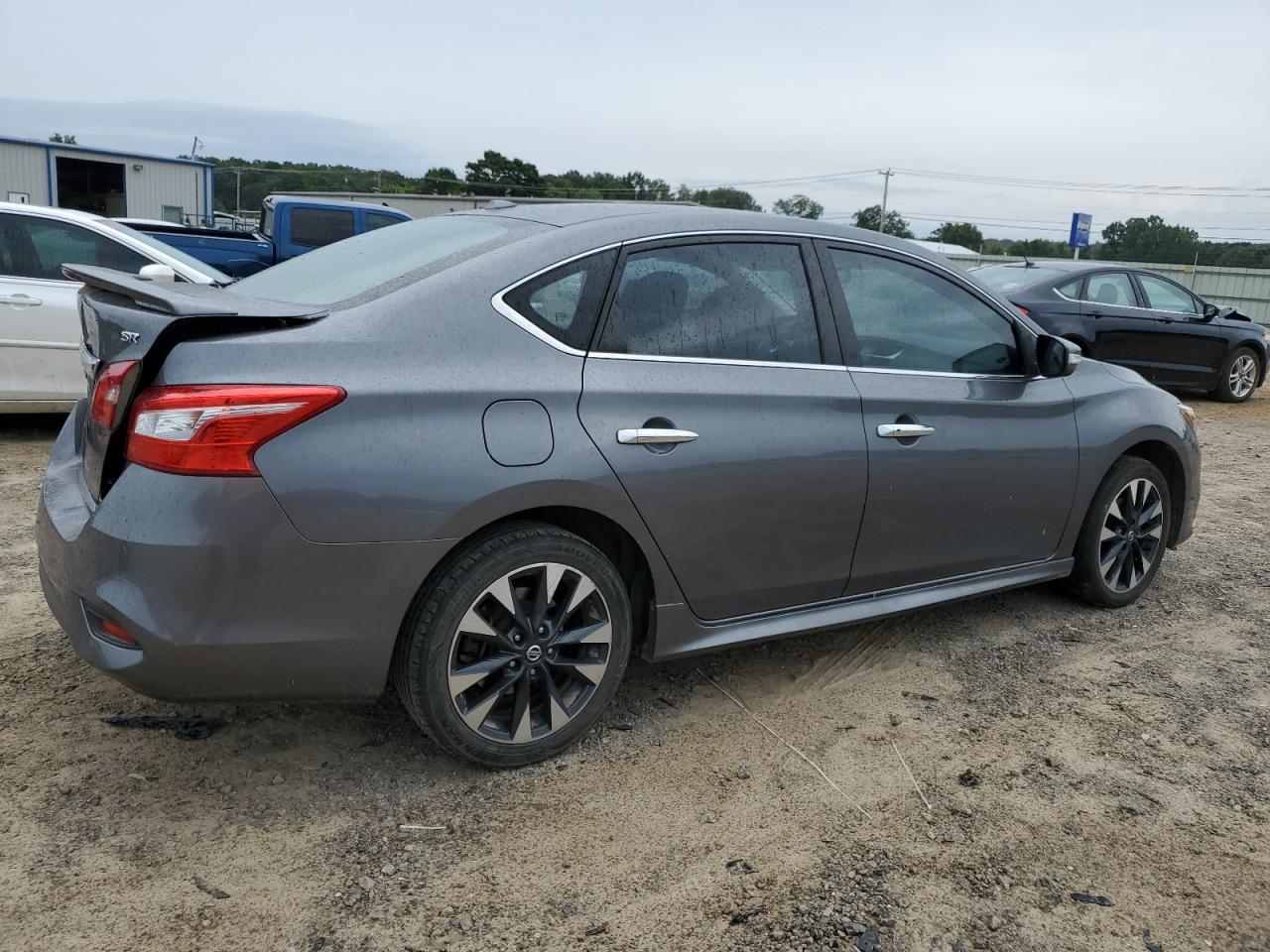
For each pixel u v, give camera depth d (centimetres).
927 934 221
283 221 1290
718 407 289
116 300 259
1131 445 412
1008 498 368
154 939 208
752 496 296
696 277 297
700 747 299
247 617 228
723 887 234
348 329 243
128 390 230
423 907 222
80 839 239
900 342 342
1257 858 255
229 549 223
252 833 246
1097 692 350
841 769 290
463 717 262
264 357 230
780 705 329
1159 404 431
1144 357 1070
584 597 276
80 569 233
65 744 280
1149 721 329
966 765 296
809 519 312
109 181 2594
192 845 240
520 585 269
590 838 251
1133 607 439
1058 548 400
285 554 228
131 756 276
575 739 288
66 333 634
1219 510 624
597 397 268
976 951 217
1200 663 379
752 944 215
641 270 287
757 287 309
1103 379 418
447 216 340
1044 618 421
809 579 321
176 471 222
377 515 235
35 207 639
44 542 257
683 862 243
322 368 233
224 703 238
